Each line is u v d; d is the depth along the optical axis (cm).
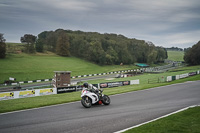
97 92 1208
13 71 5669
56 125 795
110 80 4750
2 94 1852
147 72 6488
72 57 10262
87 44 10288
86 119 881
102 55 9469
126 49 11244
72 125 790
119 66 9869
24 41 11544
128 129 714
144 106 1188
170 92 1883
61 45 10094
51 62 7969
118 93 1936
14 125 813
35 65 6925
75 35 11812
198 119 816
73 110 1109
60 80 3381
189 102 1285
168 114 940
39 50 10162
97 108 1145
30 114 1031
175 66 9569
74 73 6525
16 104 1395
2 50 7138
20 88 3556
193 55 9250
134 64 11138
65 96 1914
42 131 721
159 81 3678
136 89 2230
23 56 8281
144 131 682
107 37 12850
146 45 12900
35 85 4172
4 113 1076
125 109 1097
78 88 2577
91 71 7256
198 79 3288
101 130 719
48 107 1241
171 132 665
